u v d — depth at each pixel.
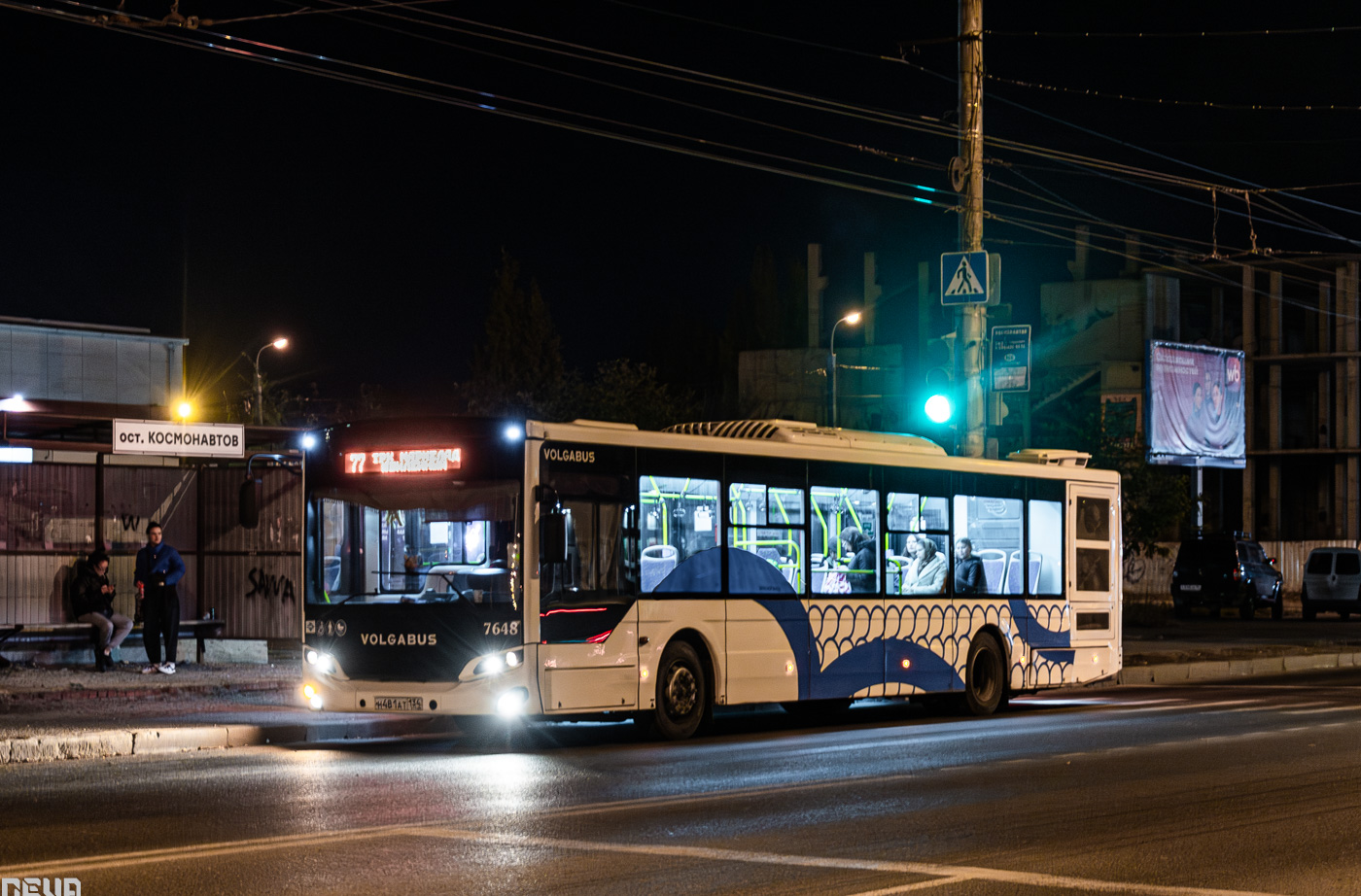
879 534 17.98
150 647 20.98
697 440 16.05
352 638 14.82
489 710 14.23
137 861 8.54
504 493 14.50
